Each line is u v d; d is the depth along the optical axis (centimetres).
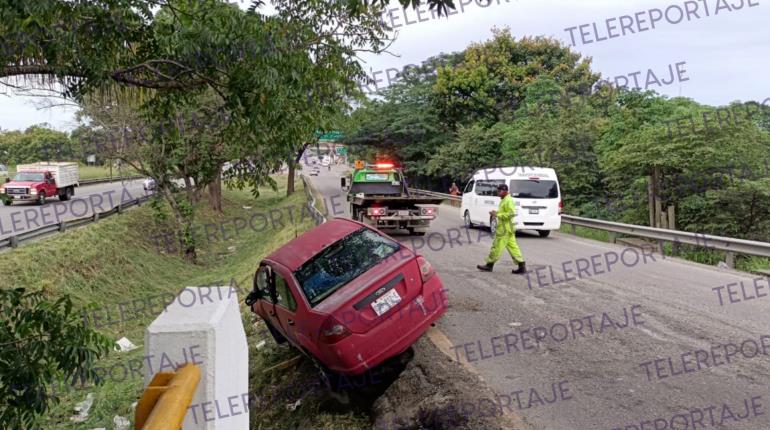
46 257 1380
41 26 408
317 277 646
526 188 1614
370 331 585
